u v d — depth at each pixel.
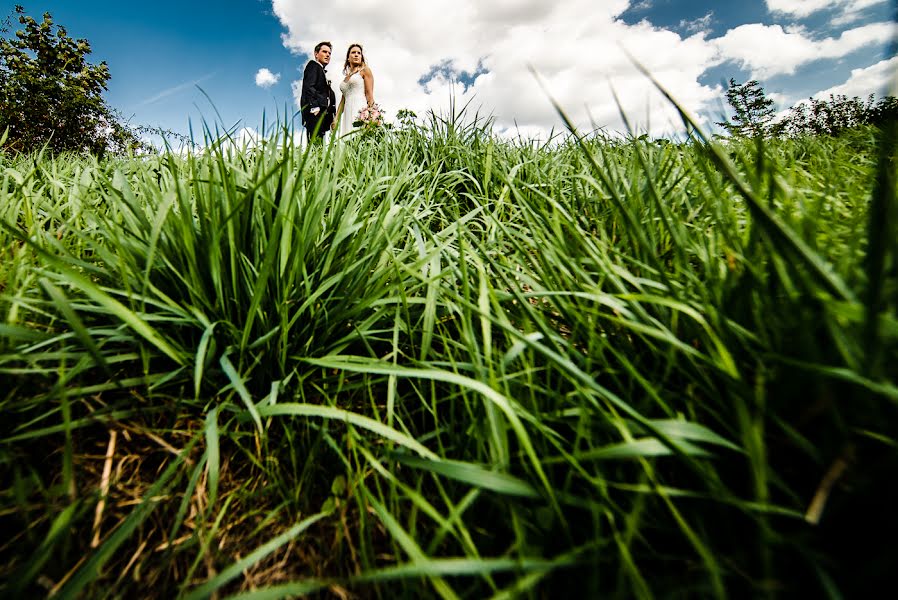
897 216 0.47
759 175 0.67
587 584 0.56
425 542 0.68
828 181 1.23
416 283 1.09
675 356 0.74
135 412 0.78
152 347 0.87
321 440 0.79
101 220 1.00
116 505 0.70
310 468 0.77
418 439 0.78
